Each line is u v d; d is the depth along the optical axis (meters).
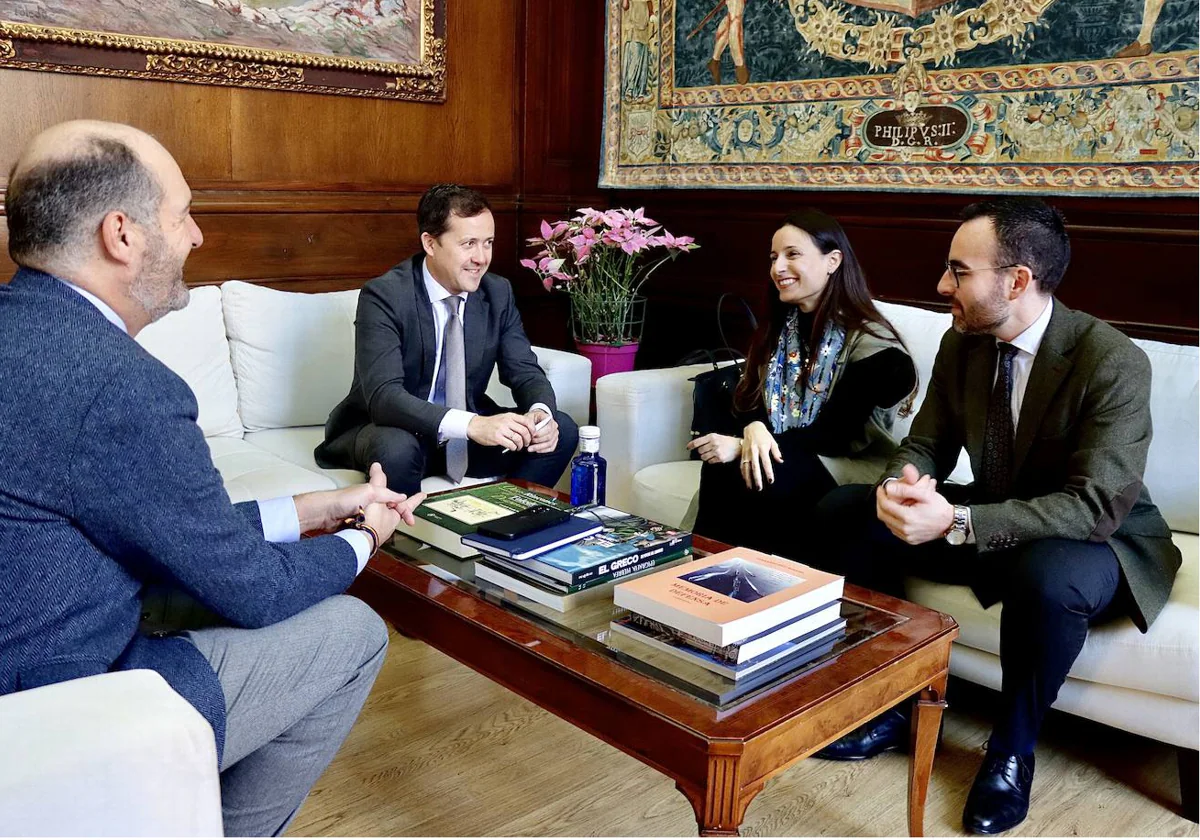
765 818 1.83
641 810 1.85
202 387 2.79
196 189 3.20
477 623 1.57
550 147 4.01
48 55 2.86
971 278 1.92
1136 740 2.16
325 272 3.52
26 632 1.17
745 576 1.58
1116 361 1.84
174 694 1.11
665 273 3.94
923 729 1.67
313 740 1.48
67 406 1.15
